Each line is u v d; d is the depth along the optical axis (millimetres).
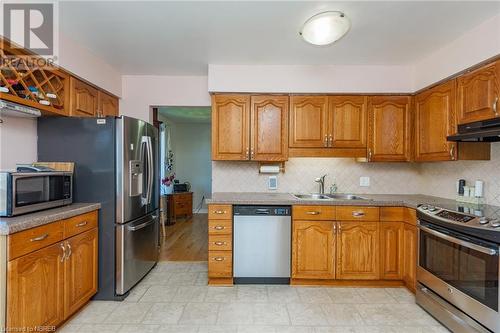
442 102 2572
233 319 2156
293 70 2988
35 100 2156
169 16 2049
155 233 3205
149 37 2391
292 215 2727
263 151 3027
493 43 2006
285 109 3031
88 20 2111
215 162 3350
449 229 2025
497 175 2330
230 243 2729
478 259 1792
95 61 2801
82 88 2668
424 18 2039
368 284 2758
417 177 3334
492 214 1963
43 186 2025
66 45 2355
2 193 1745
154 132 3156
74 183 2451
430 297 2219
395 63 2926
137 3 1878
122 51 2688
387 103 3020
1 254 1534
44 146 2469
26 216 1804
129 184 2531
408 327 2068
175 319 2150
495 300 1674
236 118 3021
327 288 2707
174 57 2828
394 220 2709
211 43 2494
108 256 2441
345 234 2705
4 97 1836
